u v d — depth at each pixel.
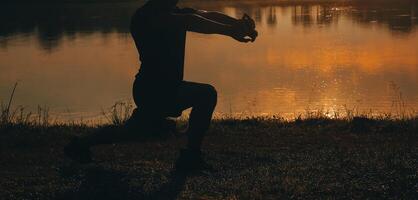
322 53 35.78
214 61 32.81
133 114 6.33
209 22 6.08
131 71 29.69
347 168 6.40
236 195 5.58
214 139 8.77
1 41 46.94
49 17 67.75
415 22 53.34
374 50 36.47
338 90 22.05
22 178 6.21
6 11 77.38
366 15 62.19
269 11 71.88
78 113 17.14
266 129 9.69
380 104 18.61
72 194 5.66
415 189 5.69
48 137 8.86
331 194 5.60
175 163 6.54
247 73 27.70
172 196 5.58
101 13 71.06
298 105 18.56
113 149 7.76
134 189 5.77
